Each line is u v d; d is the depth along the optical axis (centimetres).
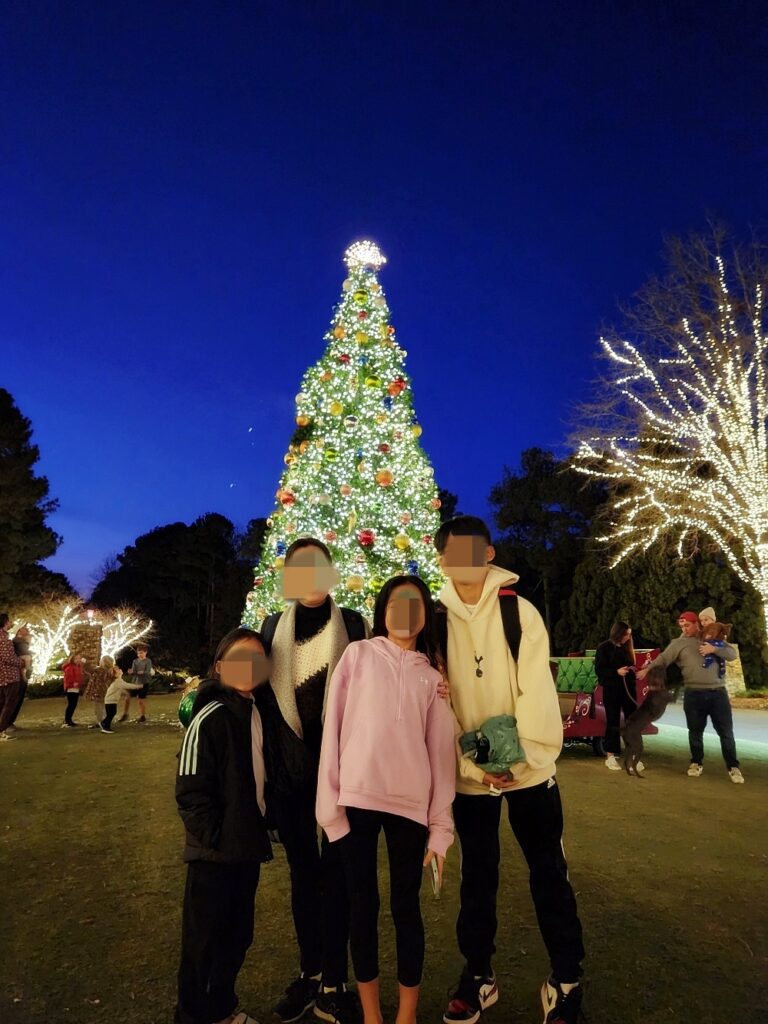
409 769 274
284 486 1312
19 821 609
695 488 2064
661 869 478
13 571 2983
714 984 321
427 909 414
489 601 308
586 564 2772
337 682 291
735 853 512
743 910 407
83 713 1731
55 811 645
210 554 4609
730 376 1872
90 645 2723
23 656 1290
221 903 278
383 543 1195
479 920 297
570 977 282
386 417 1227
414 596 300
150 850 525
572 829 578
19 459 2961
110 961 343
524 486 3381
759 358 1856
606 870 476
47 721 1502
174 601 4772
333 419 1240
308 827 317
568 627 2870
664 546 2320
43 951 353
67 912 405
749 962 342
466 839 304
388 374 1256
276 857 525
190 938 275
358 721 280
